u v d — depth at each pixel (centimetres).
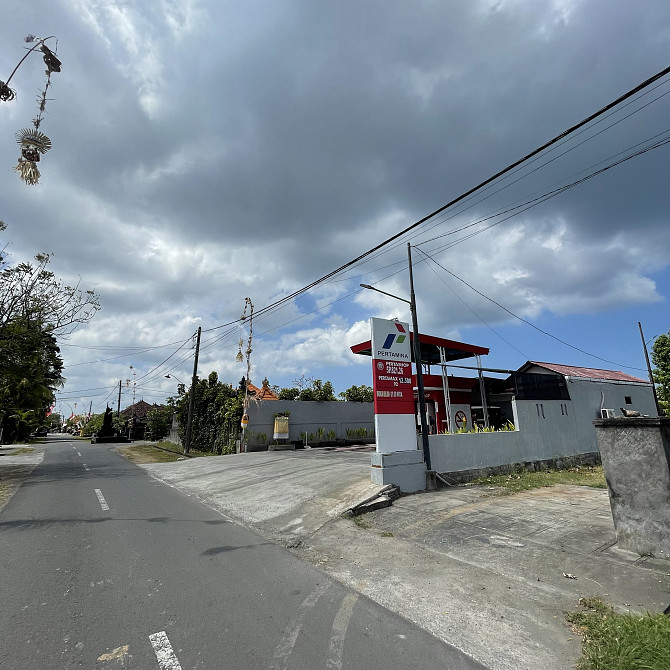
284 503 907
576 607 414
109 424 4644
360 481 1012
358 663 320
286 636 360
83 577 491
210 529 723
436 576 504
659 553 519
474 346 1747
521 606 421
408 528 708
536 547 580
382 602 434
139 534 678
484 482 1084
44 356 1898
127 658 324
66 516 807
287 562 558
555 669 316
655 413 1862
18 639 352
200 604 421
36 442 4631
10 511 855
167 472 1570
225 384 2845
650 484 535
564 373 1634
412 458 983
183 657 326
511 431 1262
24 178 494
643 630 337
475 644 351
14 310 1648
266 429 2328
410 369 1057
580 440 1470
